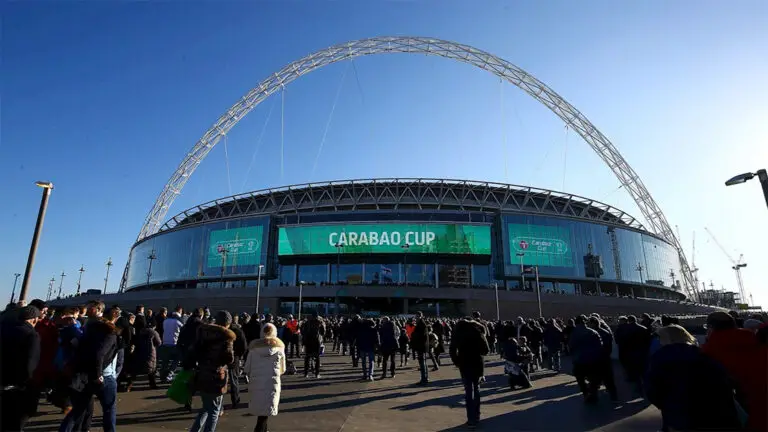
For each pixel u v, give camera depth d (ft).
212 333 23.49
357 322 65.92
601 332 40.60
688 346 16.71
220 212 298.15
